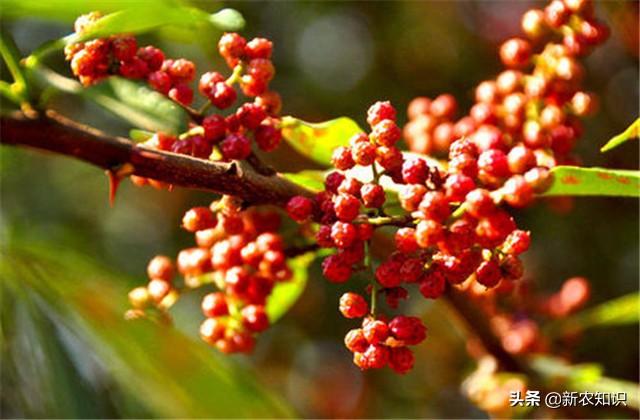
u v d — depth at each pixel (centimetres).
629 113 62
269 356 65
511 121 42
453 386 63
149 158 37
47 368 45
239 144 38
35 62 37
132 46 39
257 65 39
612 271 61
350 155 37
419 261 36
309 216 38
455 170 36
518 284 50
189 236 65
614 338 57
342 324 63
